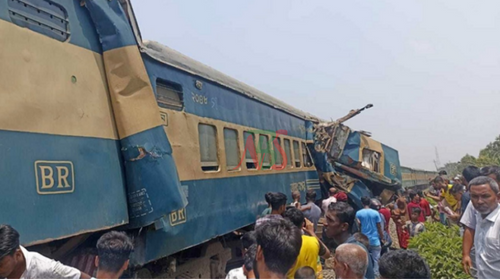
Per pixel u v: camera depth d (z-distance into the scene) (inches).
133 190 153.2
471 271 187.9
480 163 1083.9
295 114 433.1
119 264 116.2
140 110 156.7
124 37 155.9
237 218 265.4
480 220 148.6
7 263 95.1
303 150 447.5
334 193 417.7
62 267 111.5
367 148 546.0
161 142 161.3
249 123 311.4
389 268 106.6
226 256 289.4
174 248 186.7
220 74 278.5
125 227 154.5
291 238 90.0
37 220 116.0
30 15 125.7
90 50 148.8
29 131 118.3
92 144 141.2
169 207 156.5
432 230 307.3
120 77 154.9
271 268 89.1
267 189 326.3
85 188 135.0
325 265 358.3
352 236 150.5
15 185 111.3
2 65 113.2
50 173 122.8
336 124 499.8
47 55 129.0
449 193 367.6
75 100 136.9
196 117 229.3
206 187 228.2
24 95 118.4
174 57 218.8
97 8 150.8
